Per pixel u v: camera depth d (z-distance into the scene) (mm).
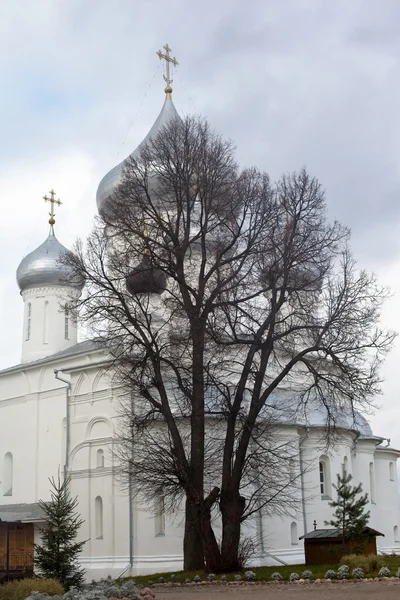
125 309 27578
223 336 28234
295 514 38594
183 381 28188
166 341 32125
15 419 47250
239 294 27891
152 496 28250
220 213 28062
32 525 35438
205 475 31562
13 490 45844
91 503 38156
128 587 20984
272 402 39000
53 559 25953
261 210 27859
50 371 46000
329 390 27719
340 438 39000
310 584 20719
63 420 44438
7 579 32406
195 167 28203
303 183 27859
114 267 28594
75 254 30062
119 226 28734
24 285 52062
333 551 26531
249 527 36062
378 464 49062
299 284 27375
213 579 23969
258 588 21062
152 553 35656
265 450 29188
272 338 27078
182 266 27922
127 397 37531
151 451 27641
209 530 25891
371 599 16672
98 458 38719
